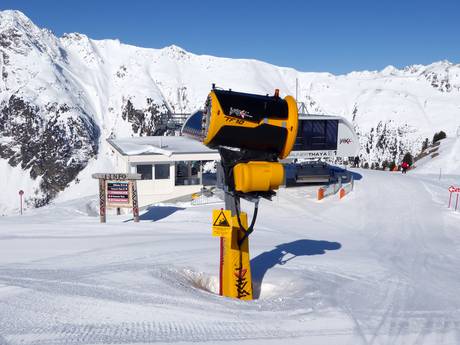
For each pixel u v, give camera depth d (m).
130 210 26.36
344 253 12.40
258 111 6.82
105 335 4.90
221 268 7.73
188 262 9.39
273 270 9.13
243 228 7.29
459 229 17.98
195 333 5.16
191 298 6.53
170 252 10.64
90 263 9.14
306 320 5.93
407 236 16.42
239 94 6.94
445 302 7.29
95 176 17.38
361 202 24.50
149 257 9.95
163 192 30.22
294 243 13.69
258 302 6.66
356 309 6.59
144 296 6.43
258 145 6.96
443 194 27.02
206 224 17.12
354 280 8.70
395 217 20.61
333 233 16.80
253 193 7.01
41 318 5.31
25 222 17.67
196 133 7.99
